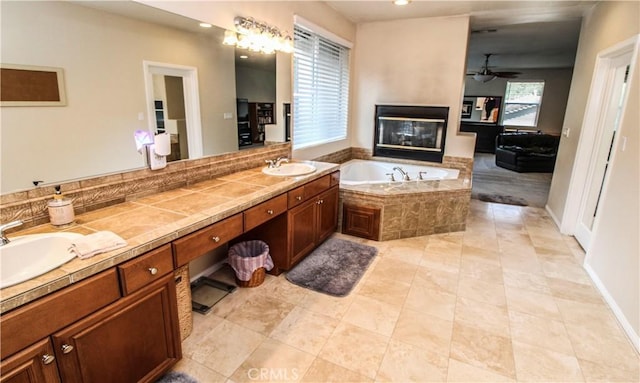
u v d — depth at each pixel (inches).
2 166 54.0
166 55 79.0
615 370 68.9
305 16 131.4
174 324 62.4
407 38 171.8
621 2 109.1
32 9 55.0
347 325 81.6
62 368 45.3
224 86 97.0
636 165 84.2
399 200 129.6
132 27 70.7
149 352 58.2
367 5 145.8
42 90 57.5
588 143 131.0
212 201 76.1
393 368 68.6
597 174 126.3
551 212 165.6
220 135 97.9
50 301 42.4
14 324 39.2
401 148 187.8
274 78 118.2
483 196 199.8
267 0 109.1
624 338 78.3
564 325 82.7
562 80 355.6
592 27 138.2
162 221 63.1
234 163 104.8
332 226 129.0
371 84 185.2
